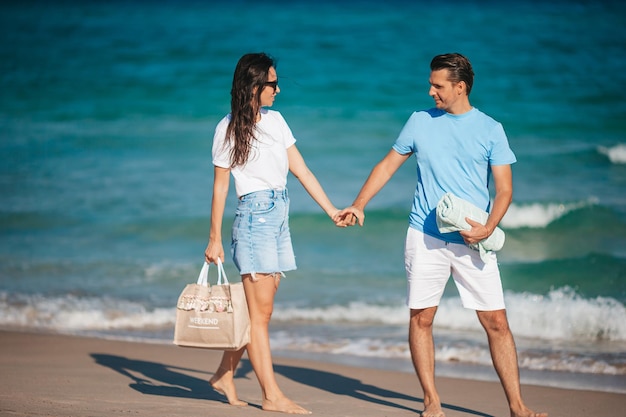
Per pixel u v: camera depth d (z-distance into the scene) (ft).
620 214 41.45
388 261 37.35
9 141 63.05
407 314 29.68
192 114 71.92
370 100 74.08
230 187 49.39
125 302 31.58
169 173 53.26
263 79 15.33
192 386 19.70
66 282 34.42
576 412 18.40
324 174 51.70
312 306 30.71
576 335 26.76
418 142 15.74
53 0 150.20
